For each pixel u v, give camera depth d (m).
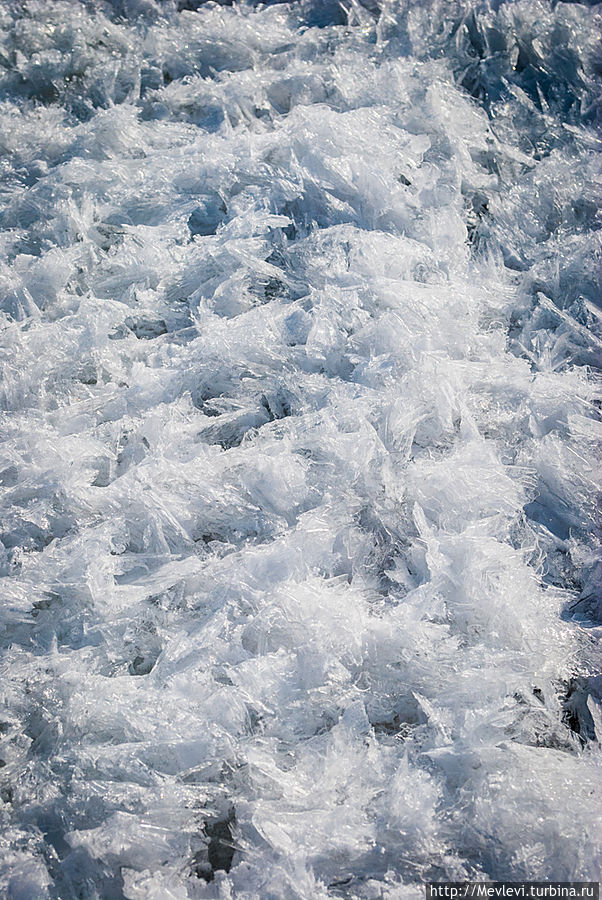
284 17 2.93
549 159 2.40
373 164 2.24
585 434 1.75
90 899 1.23
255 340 1.88
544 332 1.99
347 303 1.94
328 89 2.60
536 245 2.20
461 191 2.33
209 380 1.88
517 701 1.40
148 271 2.12
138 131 2.51
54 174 2.35
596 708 1.42
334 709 1.38
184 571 1.54
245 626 1.45
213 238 2.16
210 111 2.61
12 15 2.88
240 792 1.31
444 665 1.39
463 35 2.75
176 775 1.31
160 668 1.42
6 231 2.26
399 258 2.04
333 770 1.30
